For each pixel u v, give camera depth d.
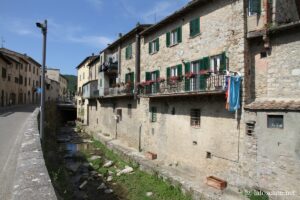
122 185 19.58
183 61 21.42
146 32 27.11
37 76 76.31
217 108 17.62
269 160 14.14
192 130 19.97
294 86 13.93
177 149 21.66
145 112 26.95
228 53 16.92
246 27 15.88
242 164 15.66
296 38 13.92
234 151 16.22
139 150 27.47
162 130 23.91
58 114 52.81
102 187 19.02
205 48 19.09
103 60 39.06
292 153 13.18
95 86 44.66
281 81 14.51
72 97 102.62
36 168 6.75
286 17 16.05
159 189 17.98
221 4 17.67
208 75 18.17
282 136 13.59
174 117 22.20
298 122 12.99
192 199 16.12
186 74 19.66
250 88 15.88
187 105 20.59
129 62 31.55
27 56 67.00
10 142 13.82
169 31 23.66
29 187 5.48
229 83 15.48
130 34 30.34
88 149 31.95
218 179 17.03
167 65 23.83
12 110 34.72
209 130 18.30
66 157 27.03
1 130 17.58
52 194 5.18
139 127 27.94
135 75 29.25
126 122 31.33
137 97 28.34
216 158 17.62
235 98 15.58
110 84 38.41
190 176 19.28
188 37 21.02
